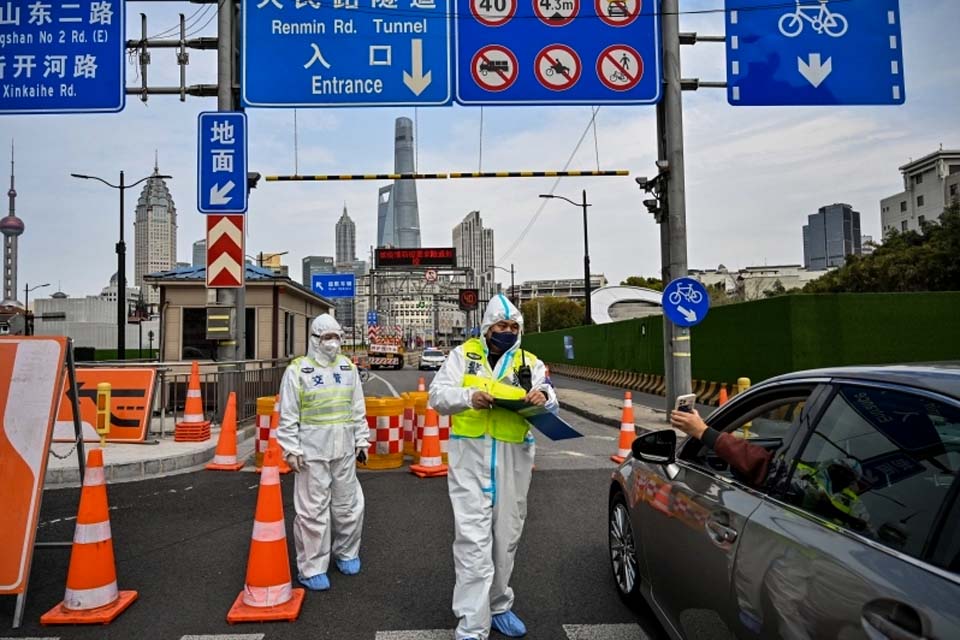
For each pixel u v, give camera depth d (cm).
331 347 498
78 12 1117
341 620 421
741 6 1135
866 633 194
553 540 589
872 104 1130
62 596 462
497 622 398
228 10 1202
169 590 473
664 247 1319
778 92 1128
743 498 296
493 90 1138
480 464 377
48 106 1109
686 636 329
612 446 1149
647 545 391
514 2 1144
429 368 4731
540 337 4675
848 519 235
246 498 748
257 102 1127
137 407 1024
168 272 1641
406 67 1133
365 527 634
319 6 1133
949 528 196
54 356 449
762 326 1552
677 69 1208
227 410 929
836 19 1134
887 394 249
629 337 2581
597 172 1328
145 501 735
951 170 8131
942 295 1462
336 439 494
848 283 4169
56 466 832
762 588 253
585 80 1152
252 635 399
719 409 381
